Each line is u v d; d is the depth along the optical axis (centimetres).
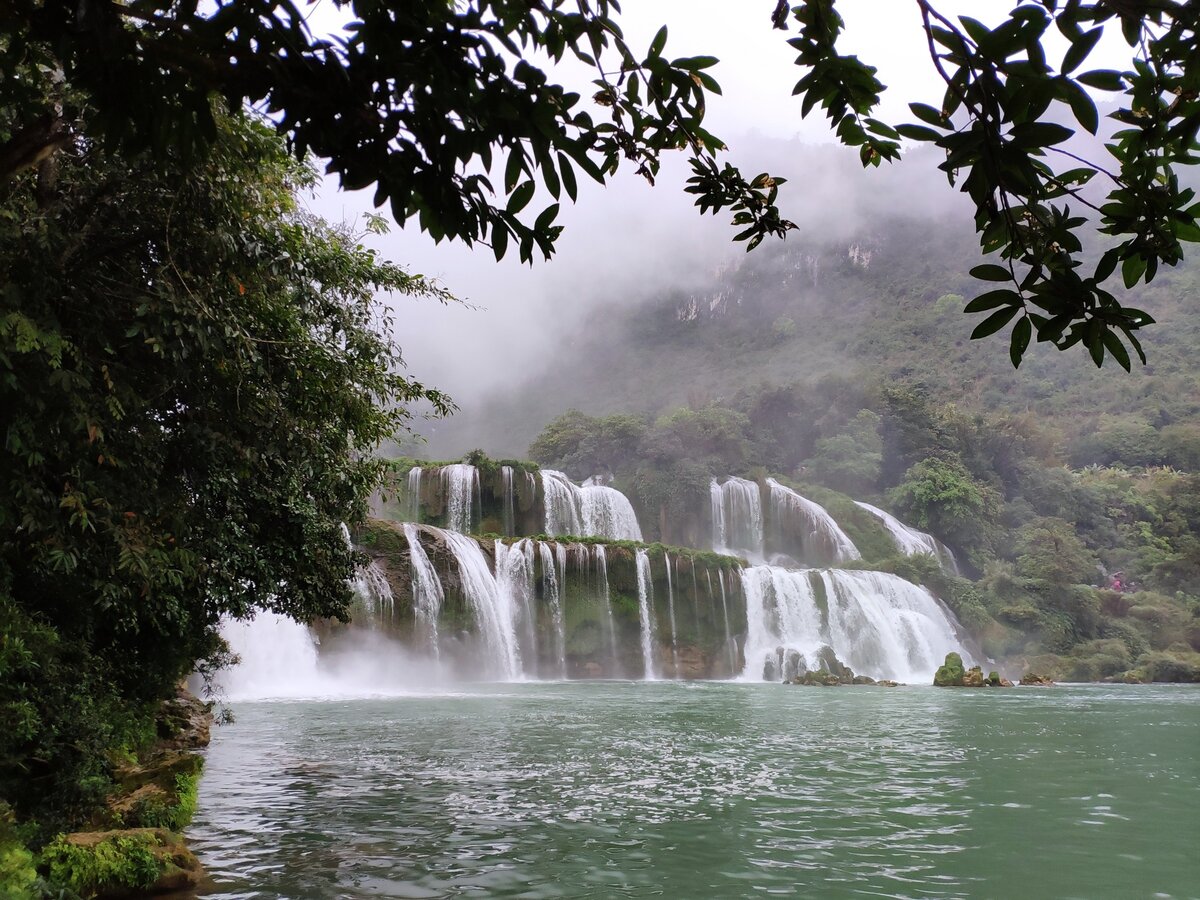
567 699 2912
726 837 837
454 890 652
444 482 5038
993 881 695
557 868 717
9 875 533
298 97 218
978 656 5547
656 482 6688
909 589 5434
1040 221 212
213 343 803
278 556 1172
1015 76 195
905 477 7681
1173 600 6556
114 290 787
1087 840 841
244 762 1342
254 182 860
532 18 240
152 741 1220
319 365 1006
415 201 243
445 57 215
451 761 1361
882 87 236
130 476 815
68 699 755
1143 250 211
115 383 779
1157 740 1745
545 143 233
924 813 963
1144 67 197
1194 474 8444
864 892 661
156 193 739
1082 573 6562
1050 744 1664
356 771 1250
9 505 659
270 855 750
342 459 1174
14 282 649
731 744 1620
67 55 218
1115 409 11194
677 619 4728
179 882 646
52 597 825
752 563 6259
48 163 690
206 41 210
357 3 209
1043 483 8100
